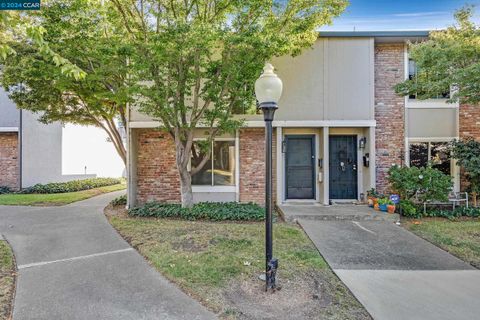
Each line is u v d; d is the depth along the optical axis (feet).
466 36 21.36
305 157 31.12
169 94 23.13
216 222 23.16
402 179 25.76
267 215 12.15
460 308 10.70
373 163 28.81
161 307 10.68
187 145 25.75
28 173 42.93
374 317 10.09
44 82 27.89
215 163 30.60
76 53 21.77
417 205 26.84
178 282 12.60
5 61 25.95
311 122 28.91
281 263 14.61
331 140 31.07
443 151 29.55
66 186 43.60
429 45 22.35
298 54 26.48
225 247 16.78
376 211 25.16
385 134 29.89
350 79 29.04
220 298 11.29
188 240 18.02
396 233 20.18
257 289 12.00
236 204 27.58
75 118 35.01
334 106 29.04
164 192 30.60
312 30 23.57
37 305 10.82
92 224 22.49
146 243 17.58
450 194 28.19
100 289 12.07
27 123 42.78
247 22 22.00
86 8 20.51
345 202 29.89
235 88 23.88
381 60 30.04
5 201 33.17
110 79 24.16
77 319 9.95
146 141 30.53
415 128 29.84
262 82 12.48
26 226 22.06
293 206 27.63
